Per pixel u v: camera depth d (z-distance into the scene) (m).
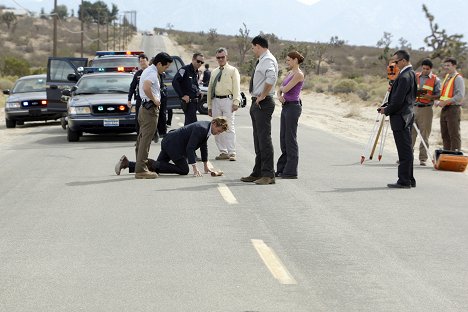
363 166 25.56
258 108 20.34
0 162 26.41
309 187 20.34
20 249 13.30
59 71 42.47
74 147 31.11
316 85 108.50
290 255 12.91
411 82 20.44
